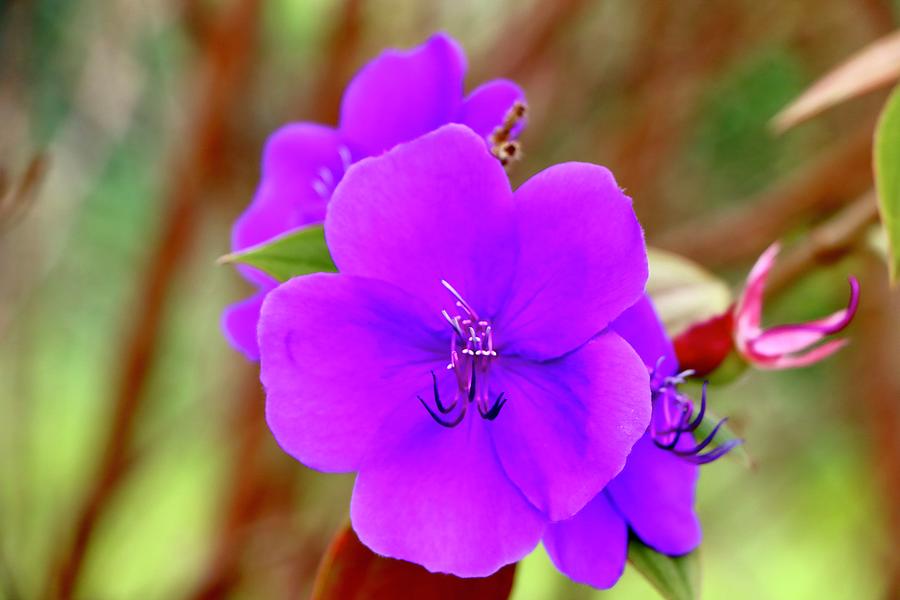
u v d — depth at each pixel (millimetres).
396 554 476
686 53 1014
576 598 1123
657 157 1033
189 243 1018
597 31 1041
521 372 485
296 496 1040
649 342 490
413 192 479
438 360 484
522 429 481
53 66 1189
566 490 475
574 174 478
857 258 612
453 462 480
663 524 496
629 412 471
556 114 1029
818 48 1003
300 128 544
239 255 496
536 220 479
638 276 476
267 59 1062
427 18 1060
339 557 509
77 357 1426
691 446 499
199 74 1009
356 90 529
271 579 1066
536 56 974
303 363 476
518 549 477
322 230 499
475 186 479
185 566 1057
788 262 615
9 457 1198
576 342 479
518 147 499
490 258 482
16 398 1155
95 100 1155
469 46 1080
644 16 1014
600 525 492
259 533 988
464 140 478
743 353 521
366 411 479
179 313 1143
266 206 546
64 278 1388
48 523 1171
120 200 1368
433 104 524
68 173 1187
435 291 483
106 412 1063
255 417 1022
